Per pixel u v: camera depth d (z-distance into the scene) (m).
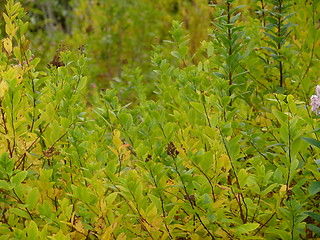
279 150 2.73
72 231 2.45
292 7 4.14
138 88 5.21
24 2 8.74
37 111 2.94
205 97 2.71
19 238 2.13
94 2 10.21
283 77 3.51
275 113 2.35
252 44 3.59
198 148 2.82
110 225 2.29
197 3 9.32
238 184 2.50
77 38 8.29
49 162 3.01
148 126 2.81
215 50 3.48
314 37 3.53
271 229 2.33
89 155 2.82
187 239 2.54
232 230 2.30
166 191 2.47
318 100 2.33
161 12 9.81
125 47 9.33
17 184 2.28
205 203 2.25
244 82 3.49
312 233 2.63
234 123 2.87
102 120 3.33
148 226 2.29
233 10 3.12
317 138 2.46
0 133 2.76
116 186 2.22
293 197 2.49
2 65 3.18
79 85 3.42
